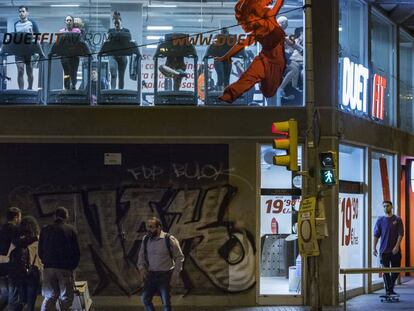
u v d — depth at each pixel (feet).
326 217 42.47
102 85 43.96
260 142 42.91
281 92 43.83
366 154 48.37
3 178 42.57
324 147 42.80
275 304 42.22
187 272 42.01
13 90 43.88
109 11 44.70
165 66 44.01
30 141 42.73
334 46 43.55
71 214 42.42
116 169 42.60
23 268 34.42
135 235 42.27
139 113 42.93
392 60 55.26
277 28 44.04
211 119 42.86
